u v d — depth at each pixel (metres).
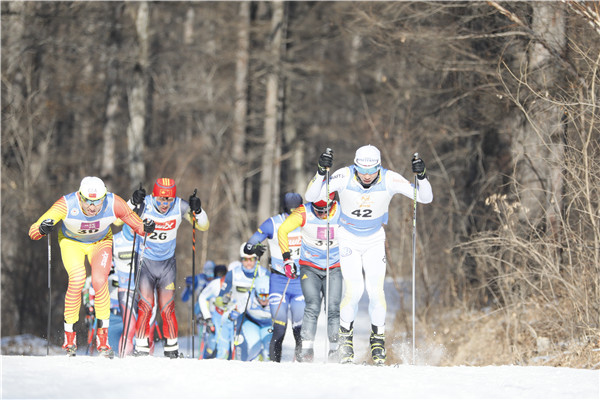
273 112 81.94
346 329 24.16
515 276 35.19
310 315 26.83
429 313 46.16
